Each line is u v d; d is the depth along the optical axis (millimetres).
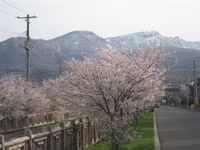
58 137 17969
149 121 56719
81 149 23016
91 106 19891
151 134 35375
